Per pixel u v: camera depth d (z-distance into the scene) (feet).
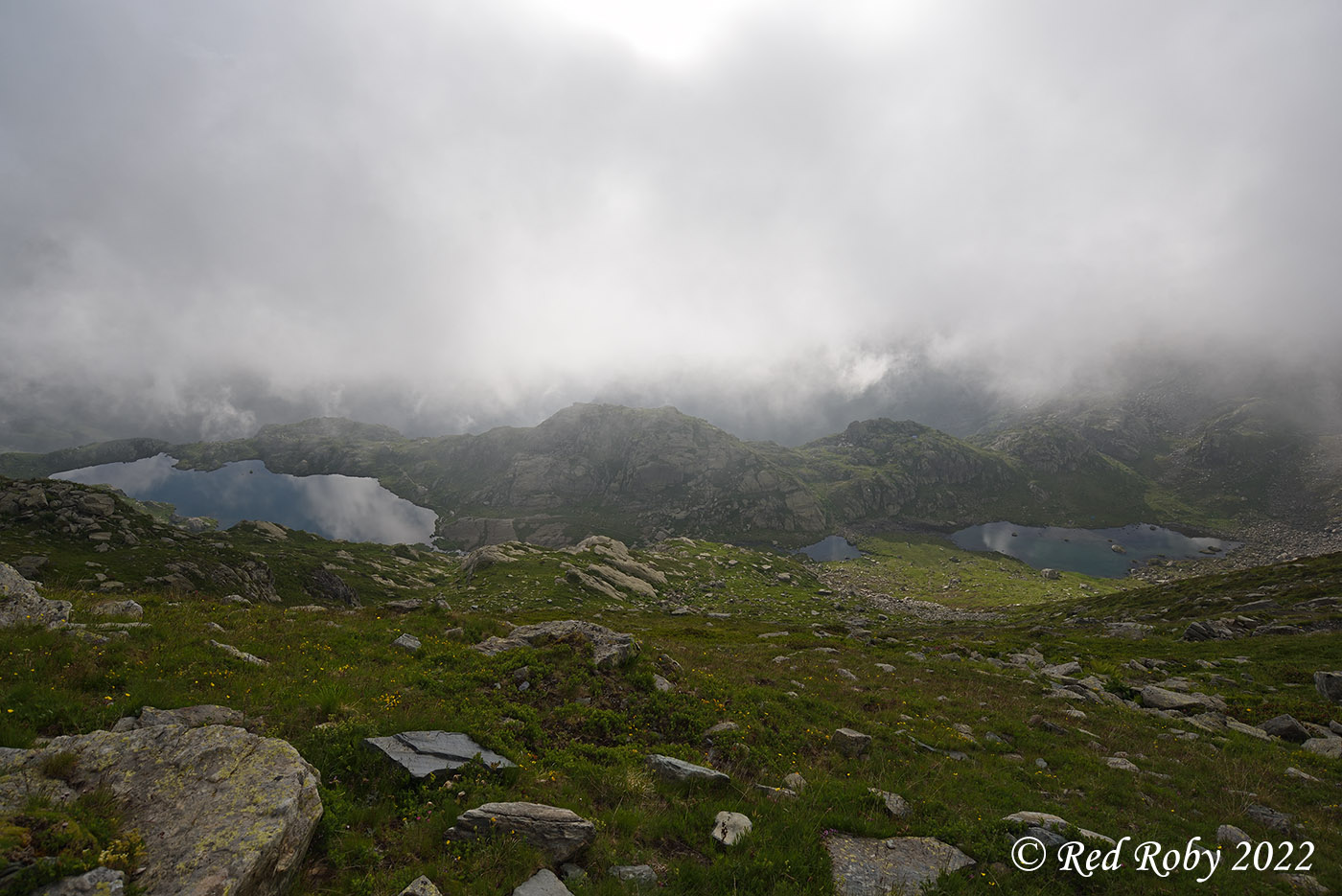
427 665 69.36
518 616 262.67
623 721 61.67
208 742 34.14
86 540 291.17
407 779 40.75
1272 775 72.64
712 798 47.70
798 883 36.81
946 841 46.06
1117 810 58.90
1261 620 198.08
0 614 57.72
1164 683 126.31
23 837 24.25
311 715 48.55
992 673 127.03
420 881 29.48
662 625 246.06
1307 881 46.39
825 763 62.75
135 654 55.06
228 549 349.61
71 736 34.40
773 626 255.91
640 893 33.65
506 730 52.80
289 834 29.17
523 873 32.81
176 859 25.66
